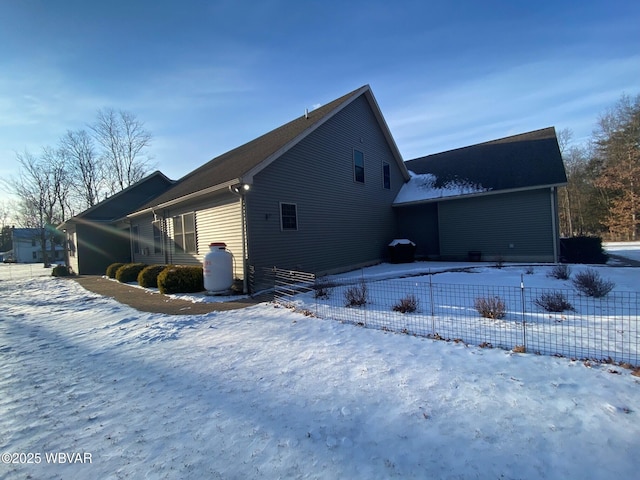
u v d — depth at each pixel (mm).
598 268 10164
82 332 5633
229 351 4156
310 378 3219
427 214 15922
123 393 3137
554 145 13883
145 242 15289
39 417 2744
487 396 2689
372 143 14797
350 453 2080
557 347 3730
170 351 4316
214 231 10070
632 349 3580
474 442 2121
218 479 1894
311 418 2504
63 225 20016
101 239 19141
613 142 28172
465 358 3520
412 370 3279
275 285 9406
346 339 4387
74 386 3359
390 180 16141
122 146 33656
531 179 12633
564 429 2205
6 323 6625
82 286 13141
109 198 19281
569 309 5359
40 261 53344
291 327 5137
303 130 10508
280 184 9859
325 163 11789
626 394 2615
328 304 6699
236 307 7020
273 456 2082
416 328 4746
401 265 13758
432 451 2059
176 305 7629
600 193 29406
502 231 13547
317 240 11250
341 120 12773
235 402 2822
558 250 12320
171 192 13984
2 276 23141
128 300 8750
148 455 2162
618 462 1879
